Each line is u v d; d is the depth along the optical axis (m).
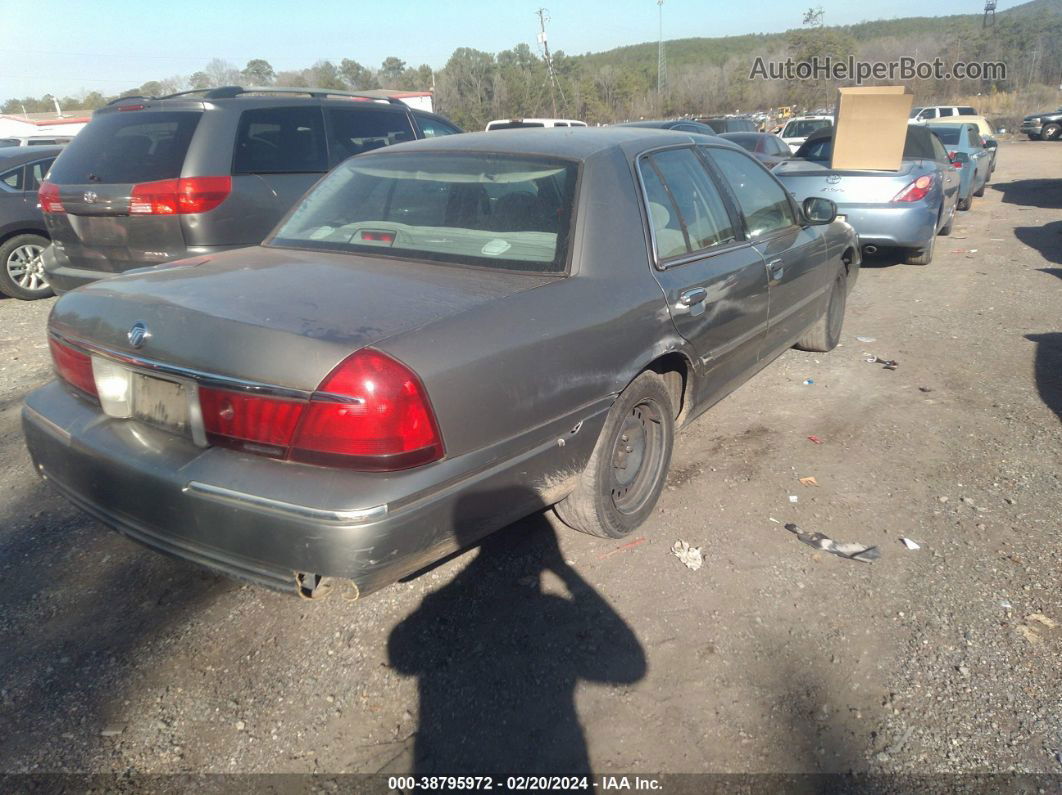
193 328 2.34
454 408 2.28
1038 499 3.62
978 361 5.59
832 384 5.20
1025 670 2.57
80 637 2.79
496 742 2.33
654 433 3.37
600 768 2.23
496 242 2.98
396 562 2.22
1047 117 36.56
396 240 3.08
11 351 6.25
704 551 3.25
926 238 8.37
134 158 5.68
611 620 2.83
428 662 2.64
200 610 2.94
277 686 2.55
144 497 2.42
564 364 2.65
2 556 3.29
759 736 2.34
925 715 2.40
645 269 3.14
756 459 4.10
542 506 2.79
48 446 2.77
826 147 9.65
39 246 8.22
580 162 3.15
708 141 4.10
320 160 6.36
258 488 2.18
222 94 5.89
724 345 3.70
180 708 2.47
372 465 2.15
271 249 3.29
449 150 3.47
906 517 3.50
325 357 2.14
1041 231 11.52
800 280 4.59
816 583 3.03
